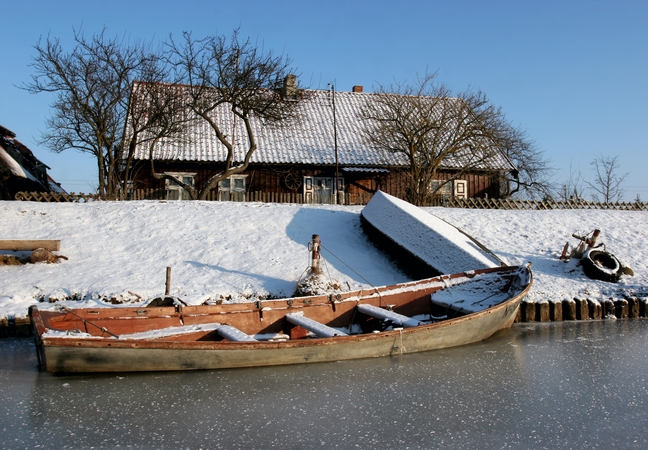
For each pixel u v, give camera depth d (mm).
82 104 23938
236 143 29312
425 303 13773
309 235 18375
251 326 11602
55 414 8039
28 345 11922
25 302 13375
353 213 20625
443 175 31344
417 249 16469
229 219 18875
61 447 7023
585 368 10672
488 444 7215
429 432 7559
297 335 11961
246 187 29172
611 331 14047
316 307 12305
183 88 26219
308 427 7684
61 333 9367
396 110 28078
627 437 7488
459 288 14039
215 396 8828
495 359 11242
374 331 11430
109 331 10406
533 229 20344
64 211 18781
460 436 7445
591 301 15742
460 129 28391
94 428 7578
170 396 8805
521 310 15305
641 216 22375
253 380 9609
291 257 16672
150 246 16875
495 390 9320
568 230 20438
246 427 7664
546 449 7098
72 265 15500
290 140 30484
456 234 17297
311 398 8797
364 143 30953
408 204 19266
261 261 16297
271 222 18938
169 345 9508
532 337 13320
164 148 27812
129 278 14695
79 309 10320
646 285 16734
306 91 34500
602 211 22828
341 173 30109
